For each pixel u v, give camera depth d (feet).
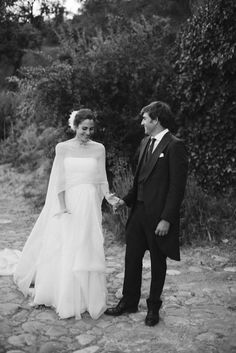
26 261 13.87
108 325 11.45
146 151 11.70
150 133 11.46
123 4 38.91
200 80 22.30
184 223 19.16
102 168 13.08
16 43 48.83
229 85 21.58
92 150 12.89
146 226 11.40
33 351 10.00
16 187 32.30
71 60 25.82
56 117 24.80
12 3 45.91
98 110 23.80
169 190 10.89
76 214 12.25
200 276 15.43
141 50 24.29
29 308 12.51
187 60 22.70
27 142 37.32
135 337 10.78
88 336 10.80
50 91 23.80
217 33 21.04
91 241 12.09
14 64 49.70
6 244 19.92
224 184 22.31
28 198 29.71
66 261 11.96
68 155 12.73
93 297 11.85
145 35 24.90
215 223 19.36
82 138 12.55
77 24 43.39
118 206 12.17
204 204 19.84
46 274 12.46
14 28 48.47
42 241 13.15
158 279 11.45
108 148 24.03
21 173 34.32
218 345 10.37
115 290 14.17
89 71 23.79
